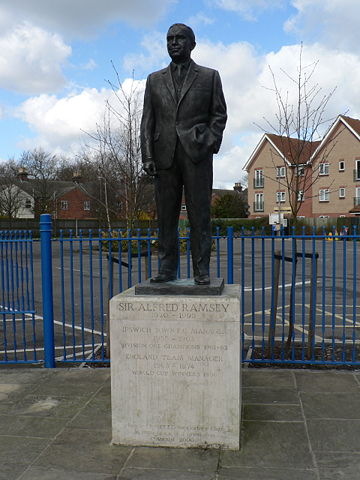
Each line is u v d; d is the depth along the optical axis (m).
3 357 6.15
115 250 19.50
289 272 15.30
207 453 3.27
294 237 5.39
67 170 68.12
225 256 21.95
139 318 3.35
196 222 3.58
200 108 3.53
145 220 23.20
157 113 3.61
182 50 3.47
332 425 3.71
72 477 2.99
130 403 3.40
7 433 3.67
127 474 3.01
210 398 3.31
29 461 3.21
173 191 3.68
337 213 43.88
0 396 4.48
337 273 14.81
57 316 8.85
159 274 3.78
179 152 3.54
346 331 7.27
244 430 3.63
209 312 3.27
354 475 2.96
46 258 5.32
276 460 3.16
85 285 12.72
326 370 5.11
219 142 3.62
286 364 5.45
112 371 3.41
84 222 40.81
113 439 3.44
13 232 5.94
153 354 3.35
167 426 3.37
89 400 4.34
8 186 52.91
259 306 9.60
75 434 3.63
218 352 3.28
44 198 52.28
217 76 3.61
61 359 5.93
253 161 50.47
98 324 8.12
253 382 4.75
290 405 4.13
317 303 9.80
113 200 25.94
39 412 4.07
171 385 3.34
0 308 9.69
